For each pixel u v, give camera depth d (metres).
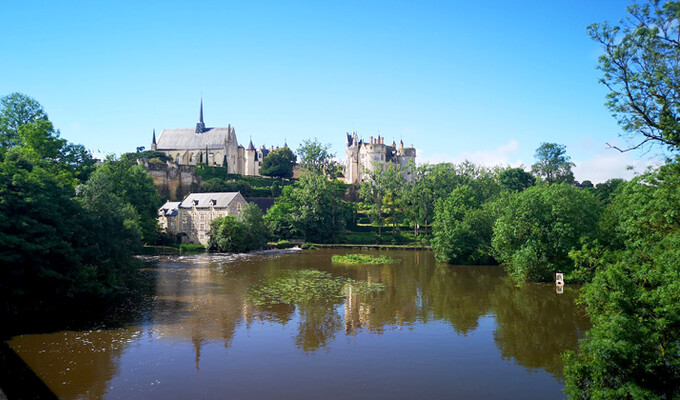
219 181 134.50
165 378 20.69
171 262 64.50
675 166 17.86
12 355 23.55
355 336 27.17
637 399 13.92
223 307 34.31
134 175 83.38
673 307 14.42
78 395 18.89
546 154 107.38
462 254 62.91
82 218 37.69
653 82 17.42
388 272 54.69
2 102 55.31
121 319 30.56
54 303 33.44
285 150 163.62
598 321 17.34
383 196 113.00
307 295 39.31
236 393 19.19
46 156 54.25
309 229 99.75
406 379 20.73
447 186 103.31
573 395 15.79
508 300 37.22
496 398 18.88
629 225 23.52
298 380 20.55
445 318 31.39
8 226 30.00
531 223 44.84
